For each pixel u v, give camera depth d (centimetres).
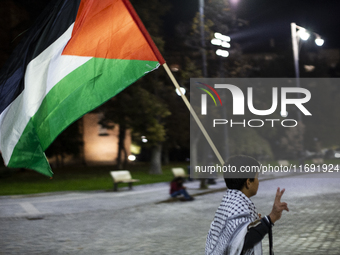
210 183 2195
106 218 1202
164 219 1155
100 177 2870
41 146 376
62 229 1041
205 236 901
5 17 3228
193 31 2609
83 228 1048
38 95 377
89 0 374
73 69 375
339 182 2055
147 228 1023
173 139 3794
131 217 1209
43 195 1819
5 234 984
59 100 376
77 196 1773
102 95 372
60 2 380
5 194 1836
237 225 265
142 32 365
